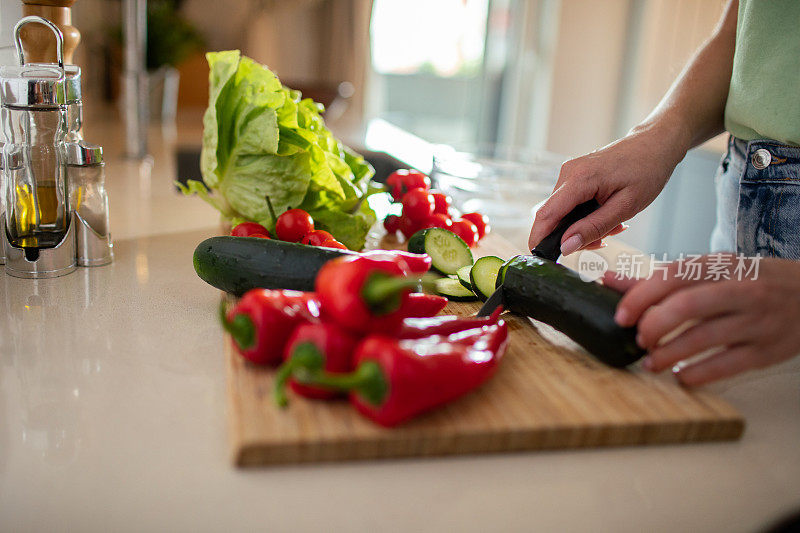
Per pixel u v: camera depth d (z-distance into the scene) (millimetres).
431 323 736
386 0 3932
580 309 750
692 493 573
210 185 1254
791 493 579
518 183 1690
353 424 595
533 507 546
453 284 1054
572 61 3699
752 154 1107
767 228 1115
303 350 591
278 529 503
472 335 709
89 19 2674
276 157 1193
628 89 3742
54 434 598
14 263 1007
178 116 3146
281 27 3795
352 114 3881
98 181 1061
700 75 1168
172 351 780
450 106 4637
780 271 675
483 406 648
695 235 2721
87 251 1080
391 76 4539
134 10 2016
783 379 787
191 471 560
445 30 4023
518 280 845
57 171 998
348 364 602
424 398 585
